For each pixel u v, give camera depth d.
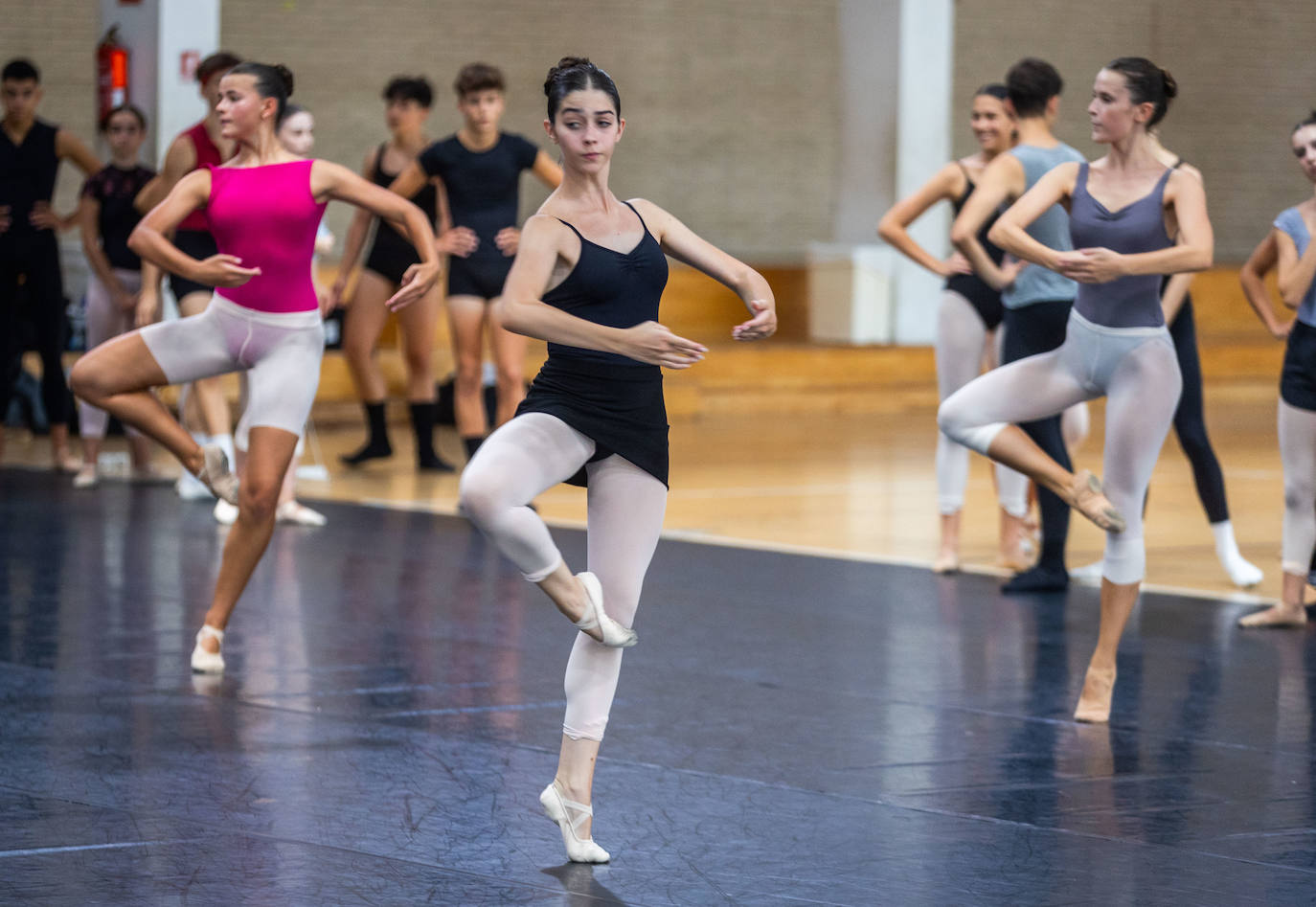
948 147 25.02
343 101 25.59
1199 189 7.68
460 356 14.23
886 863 5.76
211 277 8.08
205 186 8.32
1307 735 7.68
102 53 18.06
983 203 10.37
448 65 26.27
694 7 27.77
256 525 8.43
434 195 15.72
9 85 15.49
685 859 5.78
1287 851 5.96
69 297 21.67
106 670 8.43
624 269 5.57
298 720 7.57
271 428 8.40
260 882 5.41
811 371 24.19
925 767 7.04
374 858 5.70
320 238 13.74
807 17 28.48
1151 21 30.08
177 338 8.38
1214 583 11.77
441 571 11.49
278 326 8.39
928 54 24.72
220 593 8.52
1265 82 30.73
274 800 6.36
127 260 15.04
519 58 26.69
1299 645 9.70
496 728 7.50
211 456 8.34
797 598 10.93
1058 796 6.64
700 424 22.27
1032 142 10.49
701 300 26.72
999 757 7.23
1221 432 22.09
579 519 14.18
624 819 6.25
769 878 5.59
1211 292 28.86
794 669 8.90
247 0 24.83
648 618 10.22
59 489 14.95
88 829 5.93
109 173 14.91
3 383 16.36
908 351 24.78
